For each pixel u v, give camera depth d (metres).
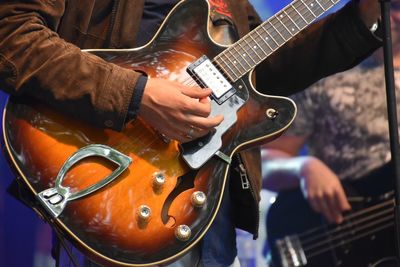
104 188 3.03
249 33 3.45
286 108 3.37
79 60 3.06
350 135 5.68
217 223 3.44
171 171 3.14
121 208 3.03
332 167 5.72
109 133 3.12
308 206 5.75
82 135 3.08
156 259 3.01
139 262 2.99
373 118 5.65
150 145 3.15
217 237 3.44
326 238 5.68
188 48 3.35
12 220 5.30
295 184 5.80
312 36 3.74
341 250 5.65
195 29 3.39
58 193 2.98
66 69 3.04
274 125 3.33
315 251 5.71
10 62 3.03
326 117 5.74
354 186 5.64
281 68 3.77
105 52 3.25
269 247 5.82
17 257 5.32
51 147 3.03
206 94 3.16
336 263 5.66
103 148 3.07
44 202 2.95
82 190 3.00
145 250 3.01
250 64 3.39
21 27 3.06
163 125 3.09
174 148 3.17
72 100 3.02
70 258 3.08
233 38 3.58
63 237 3.06
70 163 3.02
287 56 3.75
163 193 3.10
